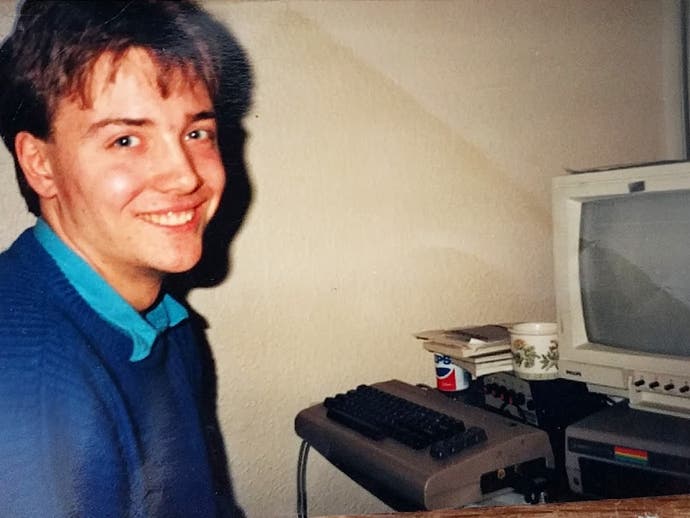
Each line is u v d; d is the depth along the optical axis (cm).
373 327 112
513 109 116
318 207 106
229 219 101
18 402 83
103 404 88
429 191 113
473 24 113
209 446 102
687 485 85
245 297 103
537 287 120
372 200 109
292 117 103
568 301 101
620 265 99
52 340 85
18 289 85
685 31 122
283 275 105
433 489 82
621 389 99
